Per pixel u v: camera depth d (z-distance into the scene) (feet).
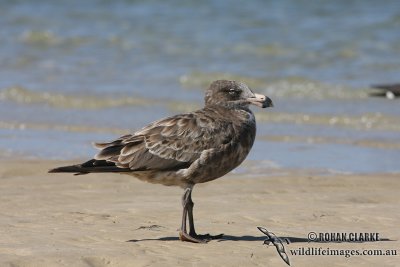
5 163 51.37
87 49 97.50
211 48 95.66
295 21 106.83
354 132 63.77
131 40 100.42
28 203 41.63
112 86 80.38
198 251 32.81
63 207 40.73
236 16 110.42
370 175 49.65
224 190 45.19
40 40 101.19
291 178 48.32
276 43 96.43
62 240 33.99
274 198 43.34
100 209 40.29
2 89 78.28
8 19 112.37
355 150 57.31
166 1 120.26
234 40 98.68
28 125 64.85
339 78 82.94
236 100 35.65
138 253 32.12
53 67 89.20
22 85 80.59
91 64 90.27
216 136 34.30
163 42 99.09
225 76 83.71
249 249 33.14
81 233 35.29
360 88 78.84
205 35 101.30
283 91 79.00
